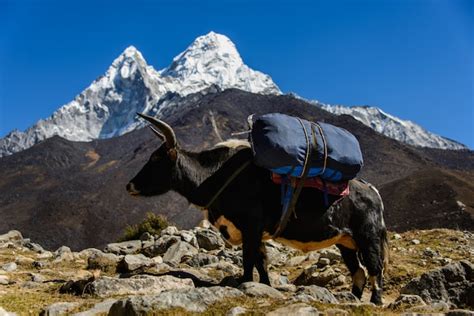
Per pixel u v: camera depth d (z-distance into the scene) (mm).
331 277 13125
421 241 19125
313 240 10422
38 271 13016
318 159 10070
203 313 7586
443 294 10609
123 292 9852
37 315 8586
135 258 12852
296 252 17109
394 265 14430
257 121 10266
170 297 7754
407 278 13391
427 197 129000
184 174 10461
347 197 10664
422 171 149250
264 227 10188
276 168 9938
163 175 10539
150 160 10648
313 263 15422
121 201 181125
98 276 10414
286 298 8469
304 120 10516
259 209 10117
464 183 135625
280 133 9945
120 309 7730
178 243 15656
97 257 13938
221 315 7488
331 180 10406
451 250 17562
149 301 7652
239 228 10242
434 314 7543
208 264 14172
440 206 121438
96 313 8180
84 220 170375
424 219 117312
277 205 10172
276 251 16547
